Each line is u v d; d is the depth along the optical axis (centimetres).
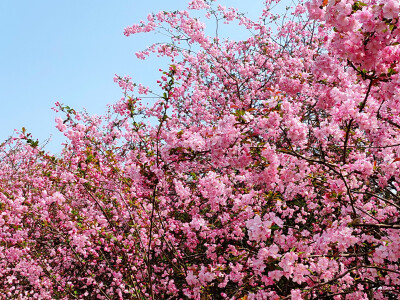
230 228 563
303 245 376
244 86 883
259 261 295
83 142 542
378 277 443
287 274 290
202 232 552
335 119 369
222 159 365
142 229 546
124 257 558
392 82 265
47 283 623
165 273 614
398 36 238
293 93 507
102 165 598
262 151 364
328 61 340
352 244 324
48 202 559
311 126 606
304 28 909
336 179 418
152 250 618
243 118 337
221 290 580
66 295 614
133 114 493
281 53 905
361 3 240
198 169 710
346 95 371
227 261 541
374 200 530
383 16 223
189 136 378
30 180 800
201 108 845
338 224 368
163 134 404
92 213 702
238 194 534
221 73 903
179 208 685
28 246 629
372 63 258
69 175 514
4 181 941
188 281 357
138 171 394
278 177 396
